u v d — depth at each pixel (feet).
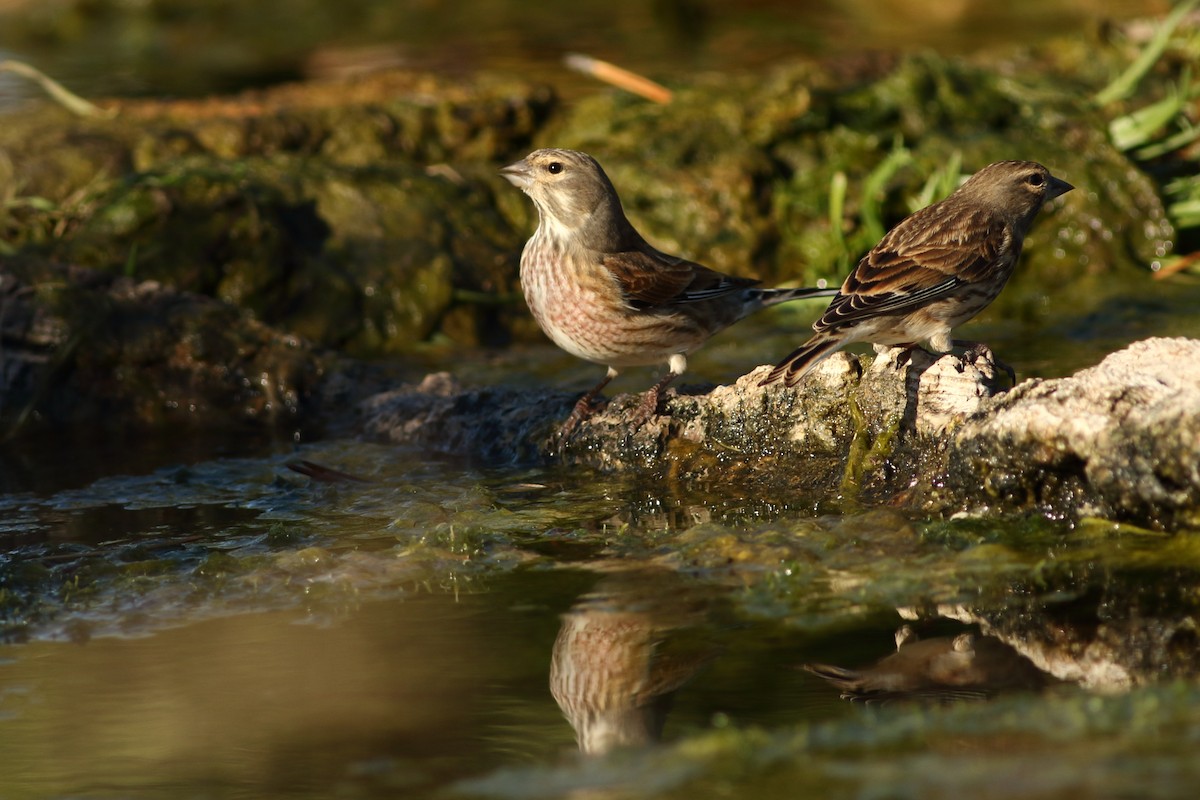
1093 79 61.52
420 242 51.60
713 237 53.47
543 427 37.55
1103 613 24.93
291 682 23.99
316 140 57.21
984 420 29.99
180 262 48.03
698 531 30.55
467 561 29.78
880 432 32.58
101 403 43.32
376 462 38.06
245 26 86.99
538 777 20.02
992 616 25.16
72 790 20.47
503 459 37.58
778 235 54.08
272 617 27.17
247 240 48.96
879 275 33.86
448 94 60.39
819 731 20.49
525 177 37.04
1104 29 64.08
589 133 57.88
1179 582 26.05
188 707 23.17
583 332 37.55
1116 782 17.93
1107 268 51.29
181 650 25.68
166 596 28.53
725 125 56.44
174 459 39.24
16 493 36.17
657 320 37.22
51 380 43.01
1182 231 52.90
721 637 24.95
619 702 22.50
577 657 24.43
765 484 33.27
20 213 50.93
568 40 78.69
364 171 53.47
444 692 23.40
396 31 83.82
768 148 55.98
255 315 48.21
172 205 48.91
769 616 25.82
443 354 48.91
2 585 29.27
